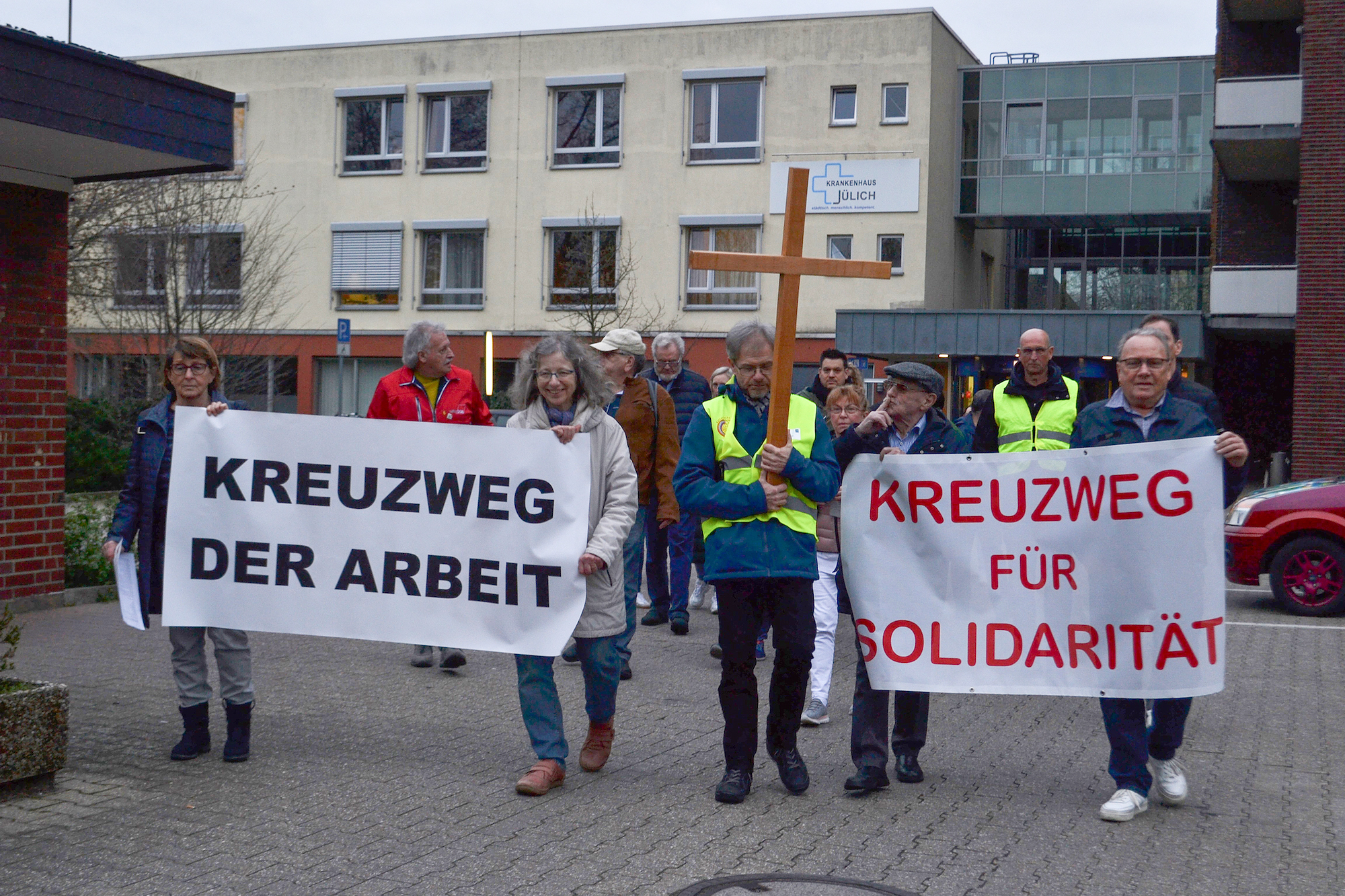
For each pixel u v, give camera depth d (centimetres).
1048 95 3284
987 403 717
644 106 3222
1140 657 530
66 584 1059
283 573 591
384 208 3400
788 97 3142
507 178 3312
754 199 3164
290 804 521
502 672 798
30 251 973
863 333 2983
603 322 3170
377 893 425
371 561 590
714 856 467
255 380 3009
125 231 1995
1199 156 3200
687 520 957
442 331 775
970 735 668
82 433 1434
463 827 496
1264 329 2467
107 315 2381
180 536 593
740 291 3173
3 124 766
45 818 498
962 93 3328
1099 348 2825
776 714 550
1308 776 593
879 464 562
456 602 581
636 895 427
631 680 790
